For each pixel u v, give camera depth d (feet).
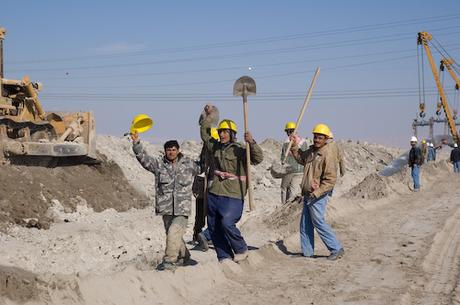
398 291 24.61
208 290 24.43
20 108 71.51
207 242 33.58
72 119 71.36
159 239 45.27
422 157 74.90
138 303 20.81
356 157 176.45
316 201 31.12
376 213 50.78
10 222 45.85
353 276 27.45
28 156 62.23
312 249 32.22
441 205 57.62
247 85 28.09
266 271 28.48
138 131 25.18
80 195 62.03
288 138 44.34
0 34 69.72
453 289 25.17
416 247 34.50
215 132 30.12
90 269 33.37
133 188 73.97
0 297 16.75
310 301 23.09
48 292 18.11
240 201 28.02
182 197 24.99
